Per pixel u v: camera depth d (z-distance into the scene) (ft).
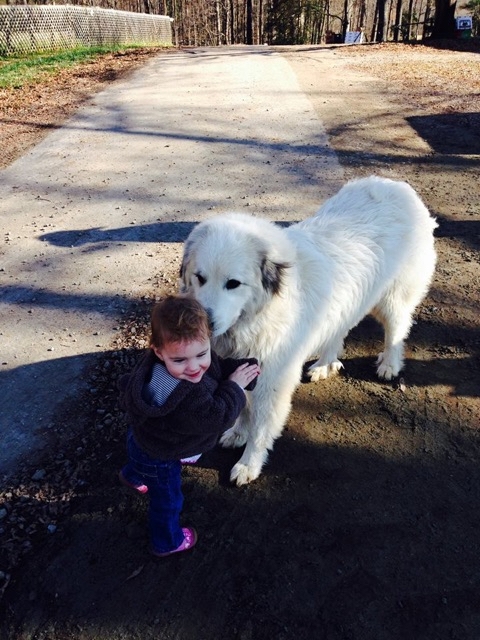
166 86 43.80
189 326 6.42
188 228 19.53
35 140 30.19
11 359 12.60
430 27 81.10
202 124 33.17
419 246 11.40
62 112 35.76
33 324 13.97
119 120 34.09
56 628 7.45
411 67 51.01
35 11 61.72
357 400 11.80
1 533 8.63
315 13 134.82
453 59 55.77
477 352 13.16
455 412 11.34
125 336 13.50
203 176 24.80
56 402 11.32
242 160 26.89
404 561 8.35
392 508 9.22
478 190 22.61
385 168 25.32
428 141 29.04
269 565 8.29
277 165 26.13
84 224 19.93
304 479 9.82
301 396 11.91
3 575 8.05
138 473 7.72
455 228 19.31
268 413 9.53
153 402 6.79
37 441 10.34
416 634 7.40
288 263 8.66
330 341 10.95
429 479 9.76
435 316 14.55
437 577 8.13
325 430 10.92
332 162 26.30
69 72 49.60
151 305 14.80
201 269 8.27
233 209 21.03
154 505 7.88
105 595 7.86
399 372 12.61
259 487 9.67
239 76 48.08
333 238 10.15
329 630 7.45
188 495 9.51
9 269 16.67
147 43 89.51
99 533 8.72
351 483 9.71
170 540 8.14
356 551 8.50
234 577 8.13
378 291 11.12
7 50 58.59
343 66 53.62
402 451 10.37
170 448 7.10
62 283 15.92
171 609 7.69
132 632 7.41
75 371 12.23
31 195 22.68
